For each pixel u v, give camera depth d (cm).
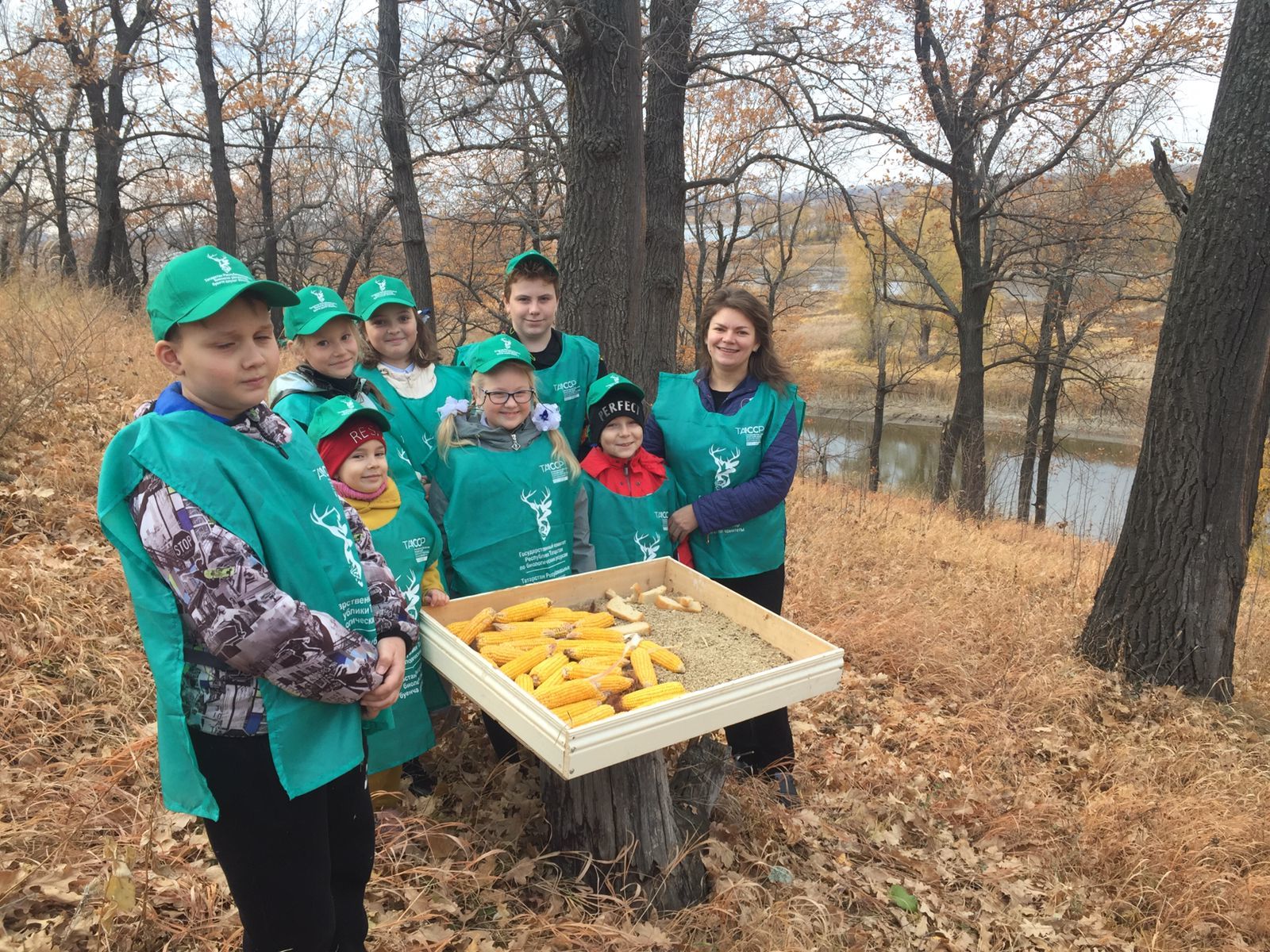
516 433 343
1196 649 564
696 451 361
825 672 255
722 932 289
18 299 921
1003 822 400
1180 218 593
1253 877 367
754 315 357
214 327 169
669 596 336
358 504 294
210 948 250
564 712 236
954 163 1698
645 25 1082
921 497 1739
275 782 179
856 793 409
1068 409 2673
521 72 852
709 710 230
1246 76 516
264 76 1984
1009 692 538
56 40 1861
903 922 330
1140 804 416
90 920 248
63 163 2292
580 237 618
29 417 619
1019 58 1541
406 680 314
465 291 2166
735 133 1845
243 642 165
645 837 294
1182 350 552
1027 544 1106
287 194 2339
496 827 328
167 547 164
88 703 363
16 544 470
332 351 320
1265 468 1259
